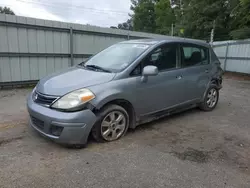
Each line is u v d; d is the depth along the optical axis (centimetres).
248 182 228
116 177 227
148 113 351
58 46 736
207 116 447
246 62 1221
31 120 304
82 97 268
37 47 690
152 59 350
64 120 258
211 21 1922
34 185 210
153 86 344
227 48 1359
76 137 267
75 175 228
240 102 581
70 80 301
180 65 396
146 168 245
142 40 400
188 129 371
